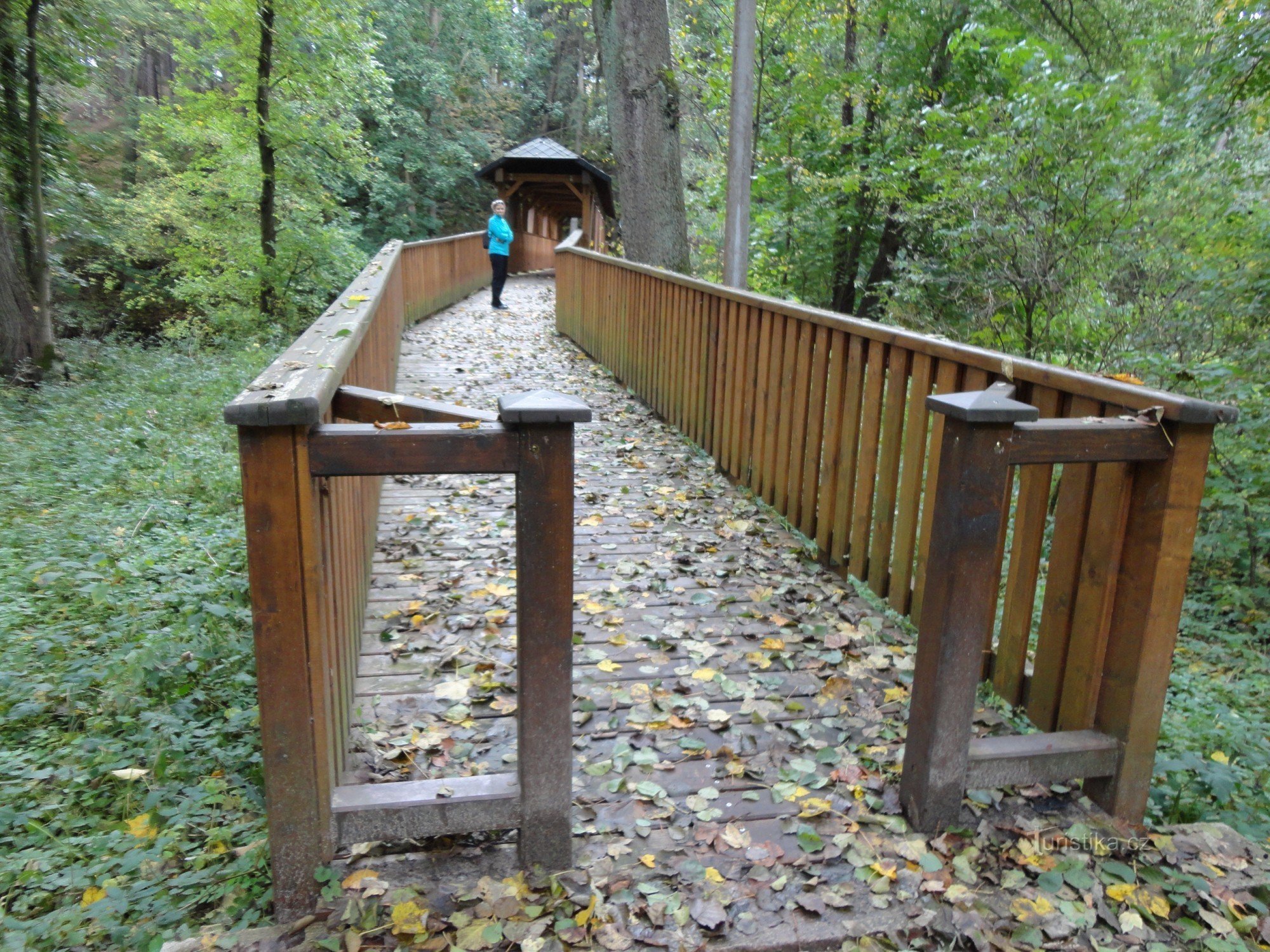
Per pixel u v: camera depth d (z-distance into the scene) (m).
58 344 14.24
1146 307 7.50
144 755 2.82
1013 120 8.36
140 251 20.08
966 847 2.39
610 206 27.84
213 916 2.12
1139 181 7.97
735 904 2.17
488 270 20.12
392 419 2.38
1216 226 7.65
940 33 15.51
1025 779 2.48
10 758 2.81
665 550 4.59
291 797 2.04
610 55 10.94
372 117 31.17
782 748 2.85
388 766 2.68
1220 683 4.28
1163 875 2.33
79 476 6.44
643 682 3.26
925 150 10.48
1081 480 2.58
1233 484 5.63
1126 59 13.99
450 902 2.14
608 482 5.76
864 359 4.01
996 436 2.23
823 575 4.32
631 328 8.51
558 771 2.20
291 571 1.93
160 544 4.79
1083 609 2.60
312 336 2.87
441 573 4.20
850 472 4.12
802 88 15.27
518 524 2.05
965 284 9.36
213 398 9.56
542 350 10.98
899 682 3.29
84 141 21.64
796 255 16.94
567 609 2.11
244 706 3.15
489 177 23.48
